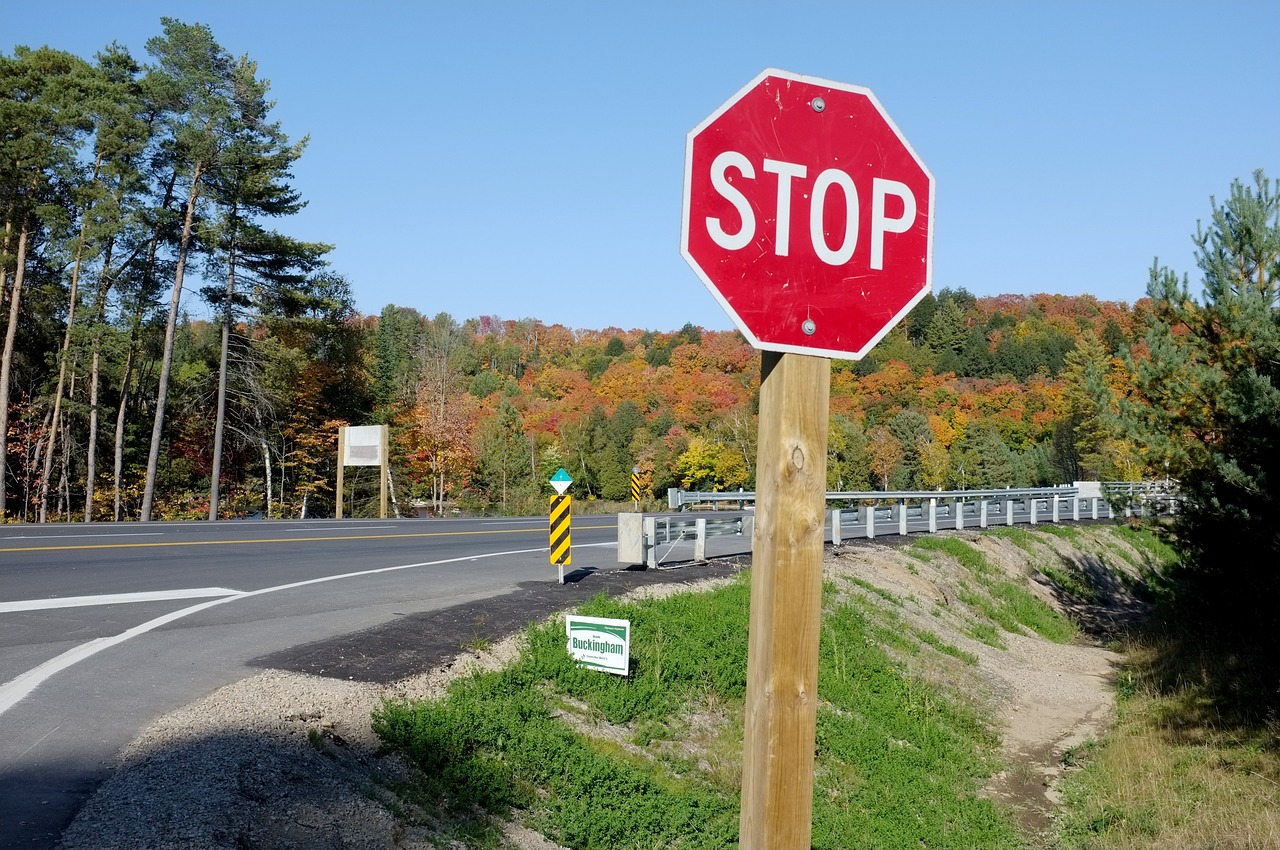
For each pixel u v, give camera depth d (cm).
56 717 678
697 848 738
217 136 3869
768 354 327
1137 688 1644
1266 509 1487
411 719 727
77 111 3725
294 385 5162
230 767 582
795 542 318
